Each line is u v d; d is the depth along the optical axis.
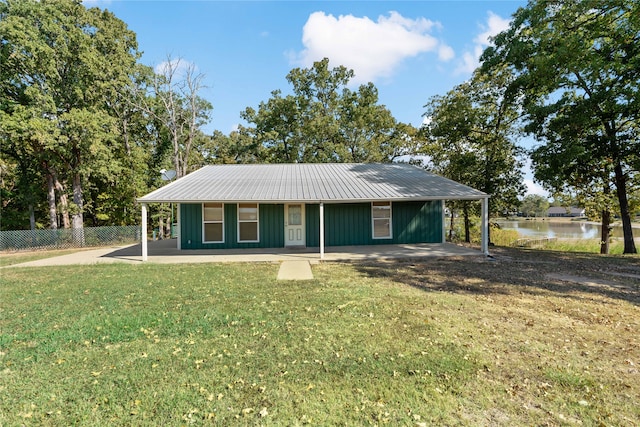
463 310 5.38
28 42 16.98
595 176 15.05
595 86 12.57
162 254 12.21
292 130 28.66
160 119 23.89
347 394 3.06
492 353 3.84
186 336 4.39
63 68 19.47
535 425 2.62
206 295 6.41
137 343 4.17
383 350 3.93
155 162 26.59
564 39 11.88
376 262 10.12
